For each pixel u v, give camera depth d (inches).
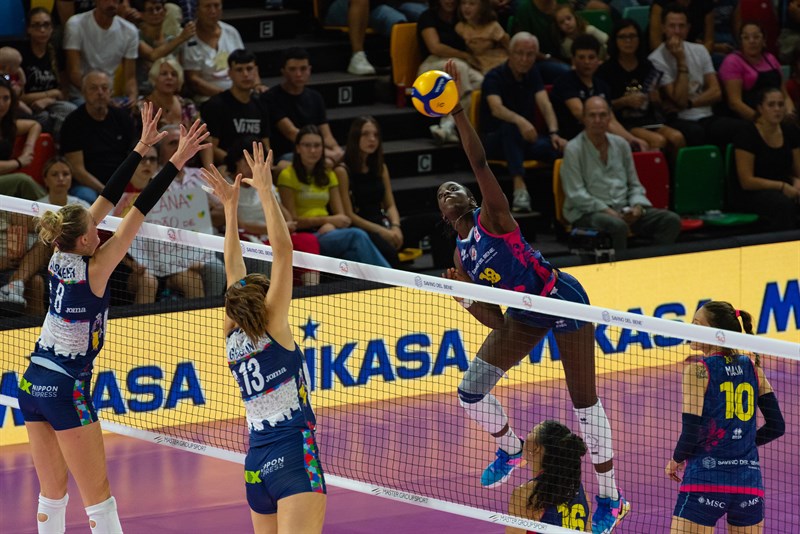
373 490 661.9
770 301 1133.7
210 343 940.0
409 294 995.9
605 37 1307.8
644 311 1093.8
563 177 1132.5
